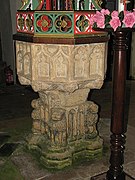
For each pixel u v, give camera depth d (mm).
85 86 2973
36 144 3387
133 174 2945
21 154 3385
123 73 2314
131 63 6918
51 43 2613
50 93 3090
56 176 2943
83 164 3168
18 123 4398
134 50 6809
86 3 2826
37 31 2639
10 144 3648
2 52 7027
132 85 6508
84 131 3314
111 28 2180
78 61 2764
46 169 3070
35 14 2594
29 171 3035
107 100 5512
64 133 3141
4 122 4438
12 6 6195
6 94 5992
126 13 2125
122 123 2426
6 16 6500
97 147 3295
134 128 4133
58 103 3125
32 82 2848
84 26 2625
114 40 2293
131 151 3432
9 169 3080
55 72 2756
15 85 6617
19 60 3049
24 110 5023
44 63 2773
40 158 3186
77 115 3221
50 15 2557
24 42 2855
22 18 2816
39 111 3367
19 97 5766
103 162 3201
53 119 3082
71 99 3080
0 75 6715
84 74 2832
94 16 2234
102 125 4238
